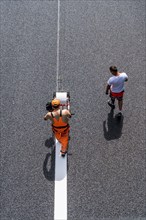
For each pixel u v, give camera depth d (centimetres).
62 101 823
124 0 1120
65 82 916
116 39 1023
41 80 921
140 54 984
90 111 857
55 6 1112
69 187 733
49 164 768
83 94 891
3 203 711
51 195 722
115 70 738
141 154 784
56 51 990
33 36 1030
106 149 792
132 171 756
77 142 803
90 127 828
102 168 761
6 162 771
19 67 952
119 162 771
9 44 1011
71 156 780
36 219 690
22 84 913
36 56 978
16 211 701
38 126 830
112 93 788
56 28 1051
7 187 733
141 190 728
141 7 1115
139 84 913
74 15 1086
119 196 719
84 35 1033
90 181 741
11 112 857
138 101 879
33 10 1102
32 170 758
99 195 720
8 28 1054
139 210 701
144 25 1062
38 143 802
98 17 1082
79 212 698
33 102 876
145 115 852
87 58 973
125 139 809
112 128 828
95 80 921
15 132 820
